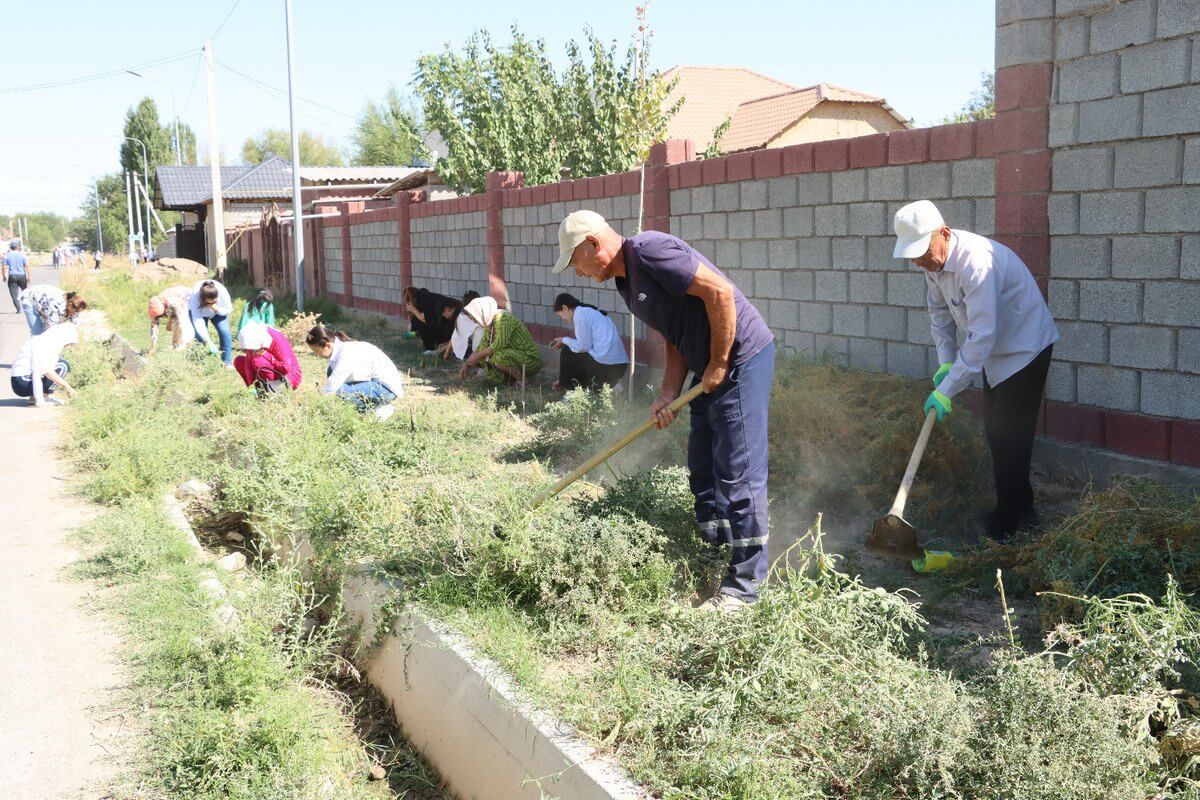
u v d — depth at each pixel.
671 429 6.44
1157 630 2.82
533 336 12.40
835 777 2.73
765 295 8.27
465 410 8.69
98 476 7.30
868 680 2.95
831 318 7.56
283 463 5.98
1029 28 5.71
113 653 4.51
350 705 4.18
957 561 4.34
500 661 3.51
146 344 15.61
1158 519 3.87
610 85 14.77
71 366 12.24
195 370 10.83
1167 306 5.23
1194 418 5.16
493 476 5.42
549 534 4.07
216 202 30.09
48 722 3.90
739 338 4.09
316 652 4.23
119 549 5.62
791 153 7.69
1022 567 4.10
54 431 9.80
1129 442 5.49
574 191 10.95
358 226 19.67
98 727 3.86
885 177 6.89
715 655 3.32
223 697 3.79
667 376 4.59
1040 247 5.87
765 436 4.17
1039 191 5.82
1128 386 5.49
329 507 4.98
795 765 2.80
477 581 4.07
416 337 14.76
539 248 11.97
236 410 8.55
